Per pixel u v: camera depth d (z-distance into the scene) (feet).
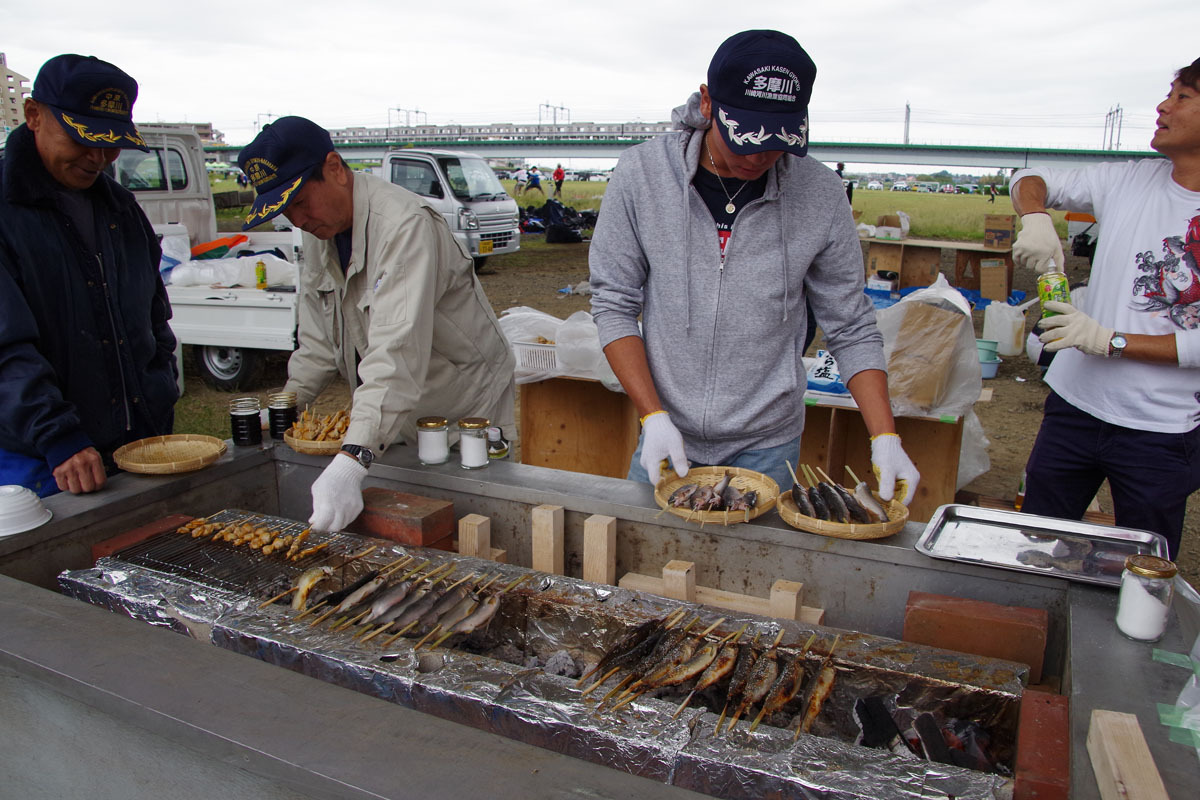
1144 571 4.75
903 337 12.64
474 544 7.11
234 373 23.35
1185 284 7.54
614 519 6.81
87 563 6.95
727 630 5.36
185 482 7.67
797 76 5.72
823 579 6.40
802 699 4.86
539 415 15.57
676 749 4.08
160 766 4.78
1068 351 8.55
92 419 8.32
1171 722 4.00
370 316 7.97
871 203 125.29
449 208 45.03
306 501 8.64
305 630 5.32
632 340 7.23
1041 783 3.74
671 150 6.91
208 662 4.49
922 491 13.37
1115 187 8.21
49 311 7.79
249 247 28.91
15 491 6.47
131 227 8.64
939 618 5.37
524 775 3.52
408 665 4.87
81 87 7.14
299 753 3.68
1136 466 7.98
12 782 5.53
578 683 4.71
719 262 6.90
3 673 5.20
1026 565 5.72
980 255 37.47
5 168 7.34
